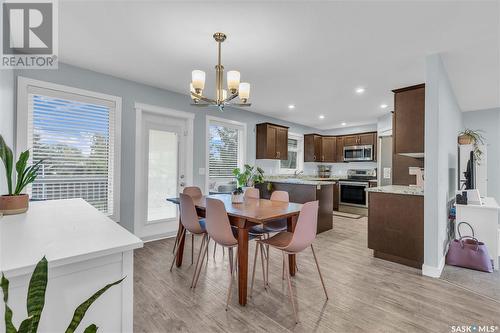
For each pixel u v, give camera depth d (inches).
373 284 96.3
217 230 83.0
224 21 80.8
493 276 103.8
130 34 89.4
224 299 84.4
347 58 107.4
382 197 123.3
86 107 122.8
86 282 36.3
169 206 158.9
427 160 105.0
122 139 135.1
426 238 105.2
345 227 187.2
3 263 31.0
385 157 219.5
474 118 195.3
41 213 62.1
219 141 188.9
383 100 172.4
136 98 140.6
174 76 131.3
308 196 174.4
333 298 85.7
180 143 164.4
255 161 214.5
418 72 122.5
